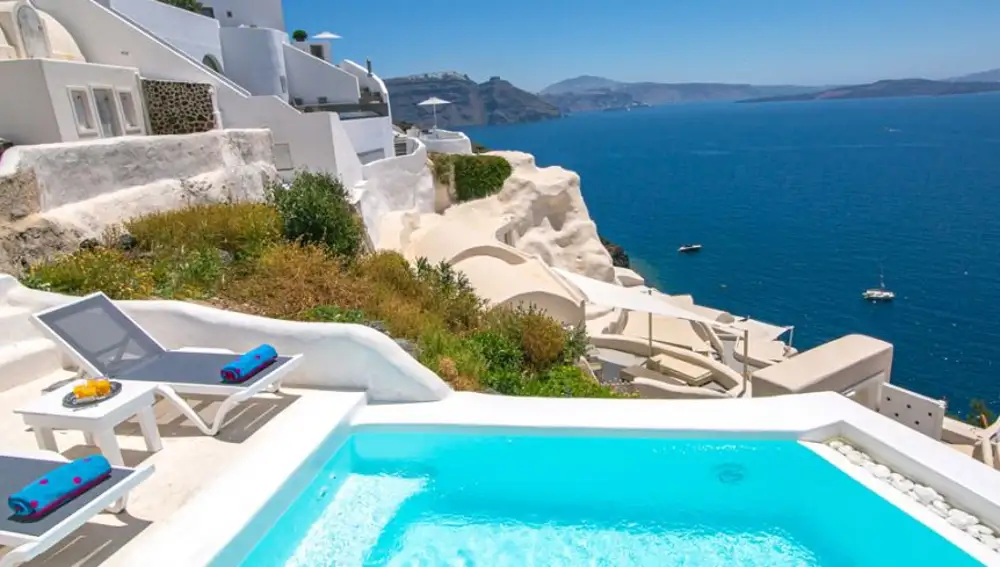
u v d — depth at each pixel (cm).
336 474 697
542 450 736
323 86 3014
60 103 1223
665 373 2095
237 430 691
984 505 578
